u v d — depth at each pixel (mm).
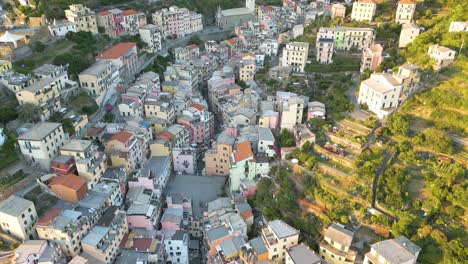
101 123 138250
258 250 98750
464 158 104875
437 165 104250
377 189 102562
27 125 122938
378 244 87625
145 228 113312
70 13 186375
